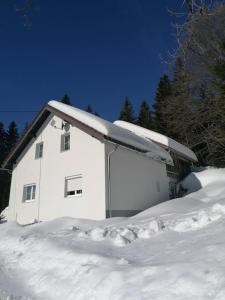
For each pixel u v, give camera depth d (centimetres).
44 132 1861
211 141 2147
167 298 351
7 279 612
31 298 492
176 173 2286
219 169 2352
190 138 2477
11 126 4984
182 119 2272
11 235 1070
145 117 4047
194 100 1956
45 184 1747
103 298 414
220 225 598
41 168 1805
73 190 1606
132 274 440
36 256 719
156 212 1224
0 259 795
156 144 2230
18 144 1938
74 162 1620
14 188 1942
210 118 1981
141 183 1720
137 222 955
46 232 1068
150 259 514
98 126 1546
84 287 469
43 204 1717
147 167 1822
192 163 2614
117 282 432
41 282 559
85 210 1496
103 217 1408
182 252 491
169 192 2023
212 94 1742
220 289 331
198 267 390
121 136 1603
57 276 562
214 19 729
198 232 617
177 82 1953
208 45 875
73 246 714
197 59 996
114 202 1477
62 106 1775
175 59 795
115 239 707
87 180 1530
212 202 1377
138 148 1708
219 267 374
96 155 1524
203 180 2223
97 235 780
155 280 397
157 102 3569
